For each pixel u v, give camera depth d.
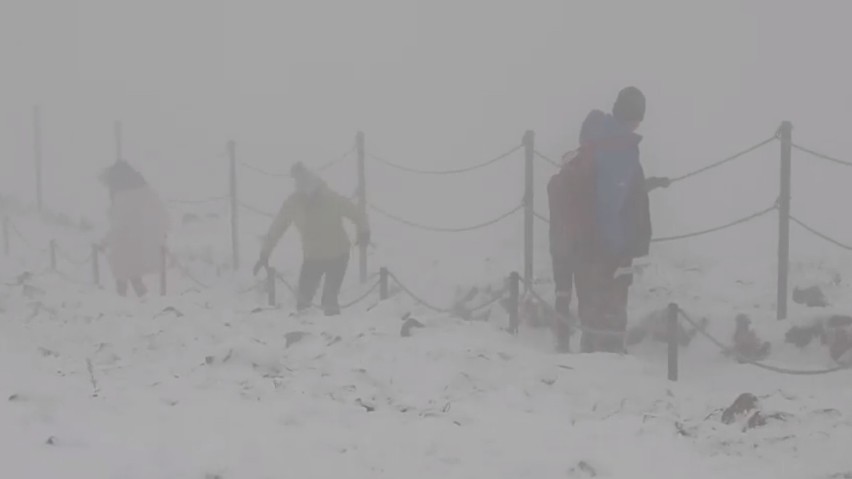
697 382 10.95
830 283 13.40
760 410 8.45
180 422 7.25
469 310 14.48
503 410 8.40
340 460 6.54
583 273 12.40
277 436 6.98
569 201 12.40
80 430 6.80
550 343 13.39
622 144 12.22
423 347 10.69
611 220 12.16
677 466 6.87
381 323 12.30
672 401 9.39
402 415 7.98
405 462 6.59
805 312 12.30
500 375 9.84
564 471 6.59
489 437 7.33
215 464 6.20
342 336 11.30
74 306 14.27
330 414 7.81
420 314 13.33
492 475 6.45
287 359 10.23
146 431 6.92
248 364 9.71
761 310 12.73
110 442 6.55
